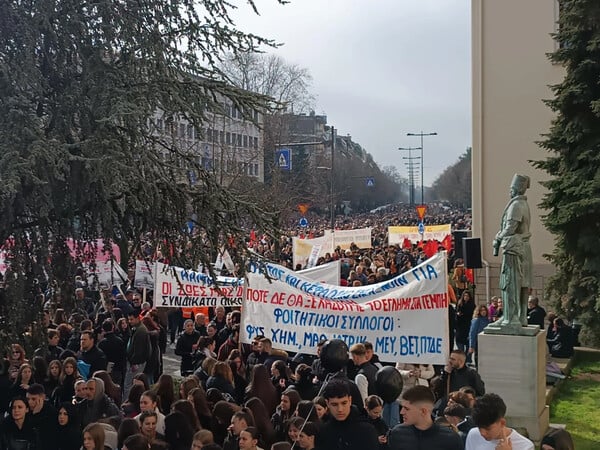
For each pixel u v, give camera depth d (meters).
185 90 9.33
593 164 16.27
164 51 9.53
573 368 15.30
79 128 8.95
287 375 9.23
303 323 10.52
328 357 7.19
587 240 15.97
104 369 10.45
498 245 10.66
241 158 31.19
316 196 59.72
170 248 9.73
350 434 5.52
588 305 16.14
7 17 8.56
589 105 16.39
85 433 6.29
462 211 111.38
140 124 8.91
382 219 77.31
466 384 8.76
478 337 10.45
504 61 21.14
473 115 21.38
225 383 8.95
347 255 26.39
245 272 9.77
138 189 8.96
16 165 7.45
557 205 16.77
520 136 20.98
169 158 9.67
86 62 9.05
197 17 9.68
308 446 5.68
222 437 7.29
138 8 9.45
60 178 7.85
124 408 8.09
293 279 10.70
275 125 37.53
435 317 9.79
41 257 9.10
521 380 10.18
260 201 9.95
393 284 10.03
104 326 11.48
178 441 6.84
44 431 7.52
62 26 9.06
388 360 9.97
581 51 16.50
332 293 10.39
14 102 7.96
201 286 13.38
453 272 19.66
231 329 12.63
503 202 21.02
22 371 8.48
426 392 4.97
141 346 11.55
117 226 9.35
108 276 16.31
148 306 14.32
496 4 21.22
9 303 8.96
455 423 6.61
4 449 7.52
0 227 8.27
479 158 21.27
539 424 10.10
